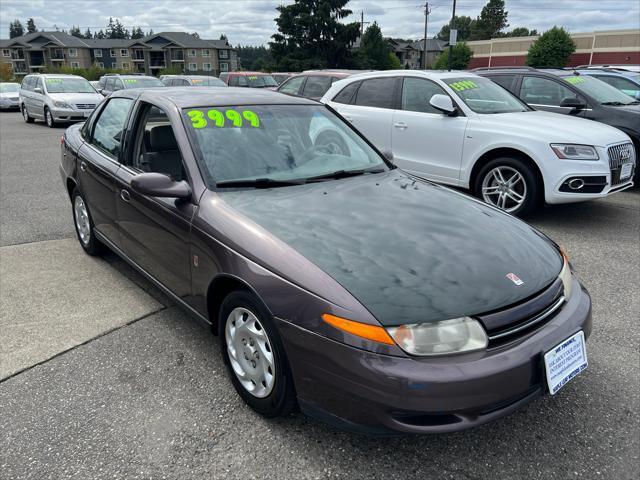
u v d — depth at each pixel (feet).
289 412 7.89
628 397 8.95
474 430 8.16
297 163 10.80
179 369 9.73
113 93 14.32
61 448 7.68
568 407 8.69
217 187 9.56
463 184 20.38
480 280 7.34
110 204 12.60
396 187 10.60
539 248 8.71
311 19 194.49
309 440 7.88
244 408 8.62
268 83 62.95
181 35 325.42
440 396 6.41
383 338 6.55
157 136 11.18
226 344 8.84
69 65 329.31
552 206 21.95
